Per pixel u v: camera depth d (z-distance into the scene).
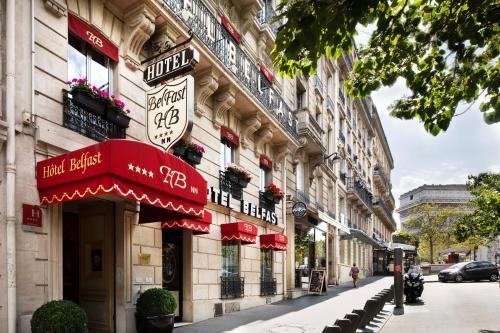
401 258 13.62
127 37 8.98
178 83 7.89
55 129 7.01
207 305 11.27
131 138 8.84
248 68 13.94
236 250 13.59
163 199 6.95
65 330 5.83
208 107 12.23
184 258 10.91
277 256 16.72
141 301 8.18
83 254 8.85
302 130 19.17
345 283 28.36
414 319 11.83
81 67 8.05
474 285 25.88
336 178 28.52
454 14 4.82
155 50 9.69
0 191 6.02
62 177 6.39
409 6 5.09
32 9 6.82
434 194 84.19
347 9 3.87
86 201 8.48
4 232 6.00
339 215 29.58
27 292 6.28
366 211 42.50
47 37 7.10
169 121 7.93
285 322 10.45
